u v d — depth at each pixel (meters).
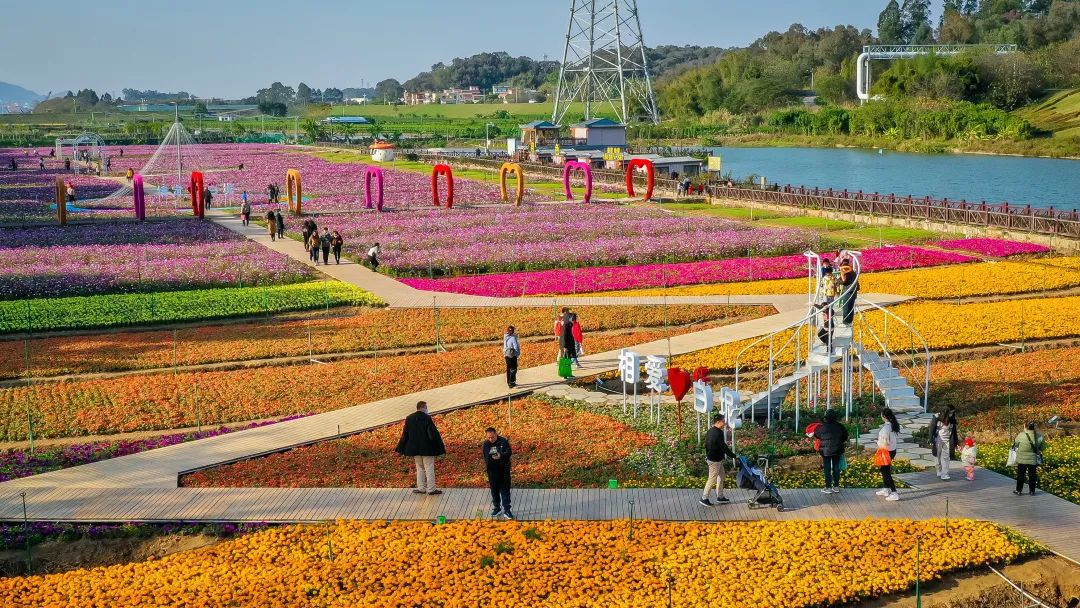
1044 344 41.94
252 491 26.30
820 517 24.42
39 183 123.12
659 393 32.22
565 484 27.11
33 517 24.72
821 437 25.42
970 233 69.50
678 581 21.12
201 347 43.19
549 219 81.44
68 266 61.22
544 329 45.50
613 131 149.25
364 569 21.84
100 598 20.95
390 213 87.44
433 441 25.39
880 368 33.75
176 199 100.19
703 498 24.95
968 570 21.98
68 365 40.69
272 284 57.38
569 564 21.92
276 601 20.61
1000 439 30.69
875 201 78.62
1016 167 144.38
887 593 21.06
